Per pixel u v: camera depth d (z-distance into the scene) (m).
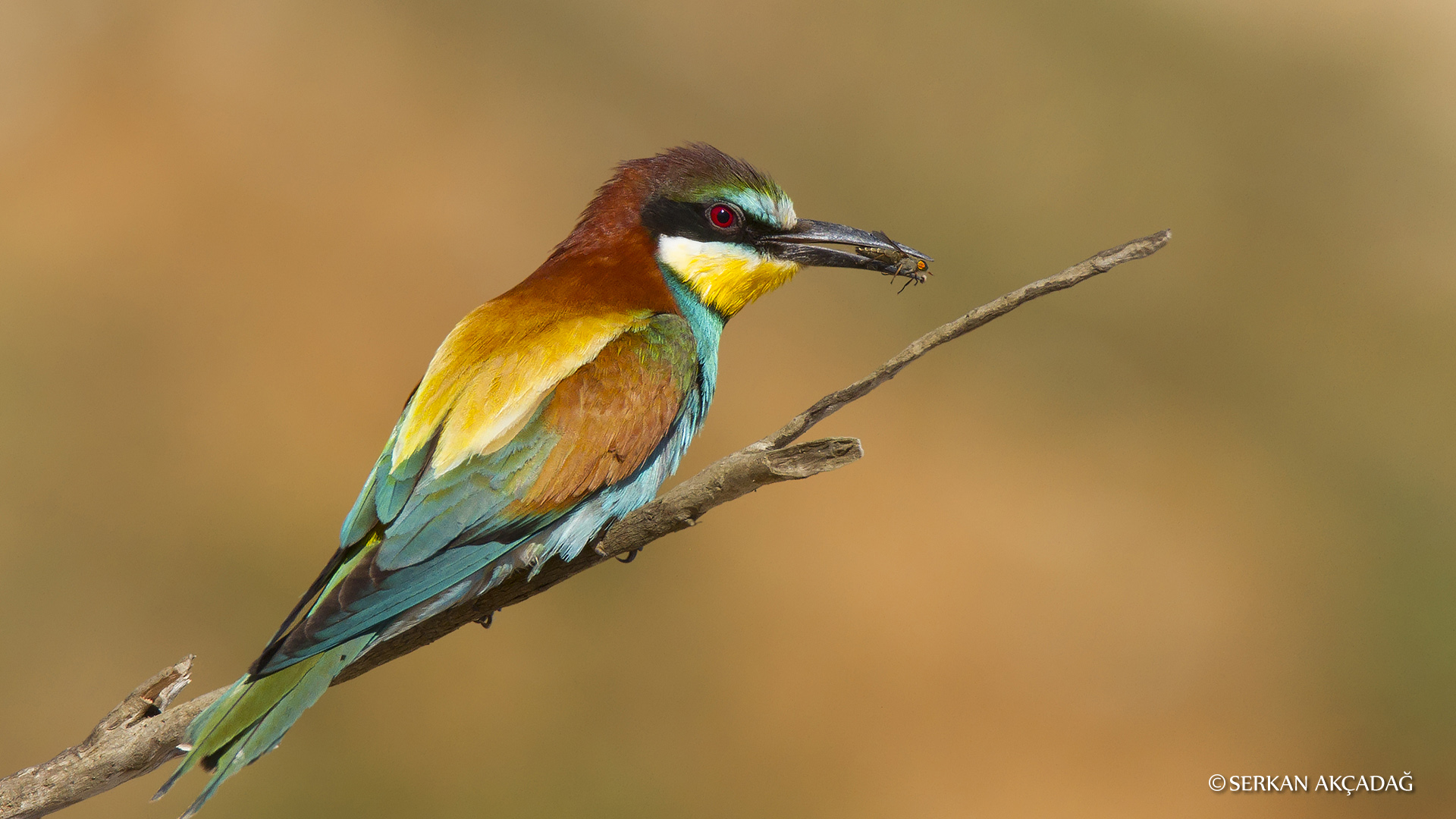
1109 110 19.61
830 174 18.05
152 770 4.86
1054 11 20.20
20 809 4.66
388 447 5.80
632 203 6.84
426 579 5.45
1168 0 21.52
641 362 6.18
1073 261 17.97
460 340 6.11
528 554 5.87
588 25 18.09
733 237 6.94
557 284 6.56
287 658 4.86
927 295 16.78
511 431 5.80
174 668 4.88
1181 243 18.62
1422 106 21.28
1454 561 14.96
